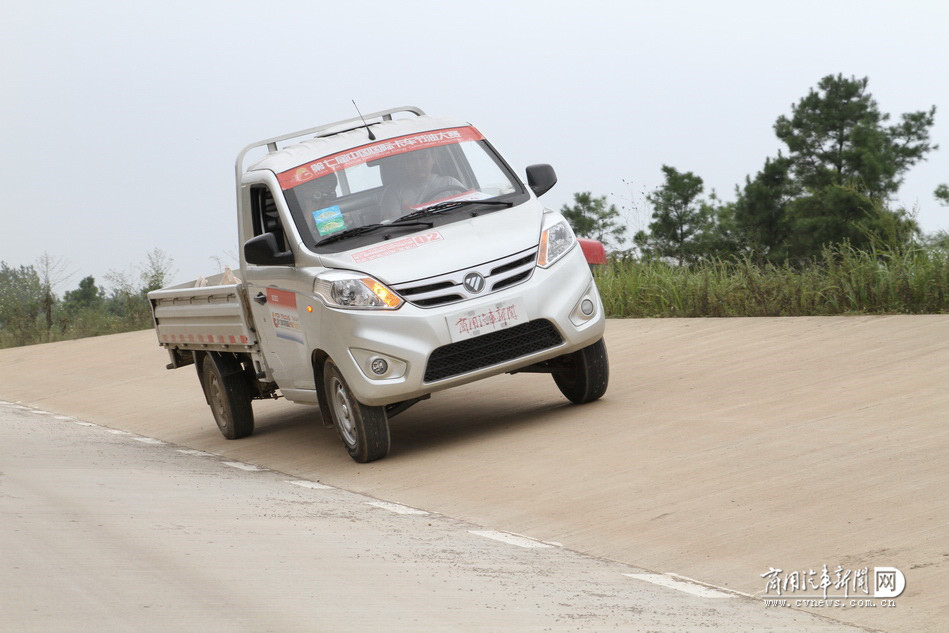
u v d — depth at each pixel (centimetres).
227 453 1047
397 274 838
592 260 1406
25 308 3206
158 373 1867
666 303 1534
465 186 934
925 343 970
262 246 879
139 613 391
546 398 1034
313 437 1064
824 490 604
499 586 479
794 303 1318
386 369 827
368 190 920
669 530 578
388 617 412
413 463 841
